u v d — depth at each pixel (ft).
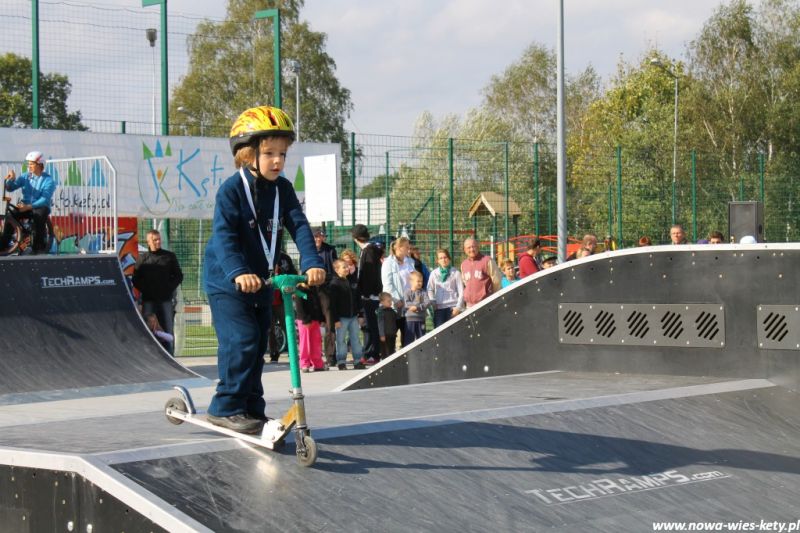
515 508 12.38
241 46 144.97
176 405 14.76
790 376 19.35
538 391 18.66
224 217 13.09
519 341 22.99
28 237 42.09
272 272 13.57
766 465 15.15
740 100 145.18
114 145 50.96
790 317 19.30
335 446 13.52
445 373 23.84
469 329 23.65
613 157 80.59
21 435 15.23
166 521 10.85
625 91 184.55
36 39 54.85
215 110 141.28
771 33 150.20
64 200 49.14
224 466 12.46
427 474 12.97
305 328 43.42
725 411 17.44
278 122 13.20
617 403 17.10
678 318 20.75
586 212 78.02
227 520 11.03
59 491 12.44
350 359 50.01
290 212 13.79
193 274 57.06
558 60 60.44
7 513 13.25
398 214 63.62
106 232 50.31
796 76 143.54
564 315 22.31
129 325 38.22
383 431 14.37
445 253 45.37
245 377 13.43
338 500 11.87
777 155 142.61
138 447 12.82
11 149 48.21
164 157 52.39
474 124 146.92
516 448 14.39
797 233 86.79
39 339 35.35
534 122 206.59
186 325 63.41
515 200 72.74
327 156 45.44
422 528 11.51
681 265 20.71
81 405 31.14
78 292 38.06
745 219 28.48
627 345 21.44
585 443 15.02
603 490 13.28
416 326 45.03
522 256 47.47
